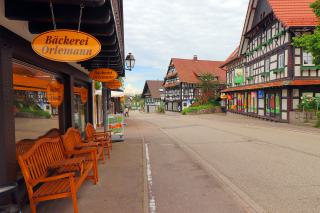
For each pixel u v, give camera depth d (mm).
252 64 30031
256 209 4496
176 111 56906
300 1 22609
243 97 33750
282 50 22609
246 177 6395
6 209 3322
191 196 5125
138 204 4738
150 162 8047
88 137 8625
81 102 12164
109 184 5863
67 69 8430
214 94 49094
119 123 12367
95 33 4961
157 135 15211
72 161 5094
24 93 5703
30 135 6059
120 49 7332
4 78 4305
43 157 4914
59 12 4238
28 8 4203
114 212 4414
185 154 9297
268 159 8367
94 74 8938
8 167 4328
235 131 16781
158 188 5613
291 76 21453
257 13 27984
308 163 7762
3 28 4309
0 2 4086
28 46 5383
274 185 5773
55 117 8016
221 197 5055
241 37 31125
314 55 16078
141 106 91625
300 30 20812
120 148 10539
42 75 6867
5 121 4285
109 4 4035
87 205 4707
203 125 22266
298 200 4898
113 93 25906
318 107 20250
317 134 14578
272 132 15875
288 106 21906
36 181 3965
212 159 8445
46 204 4758
